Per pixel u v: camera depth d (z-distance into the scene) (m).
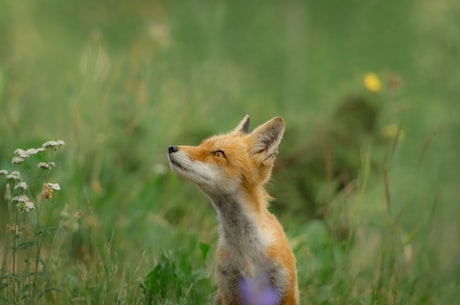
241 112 17.02
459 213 14.89
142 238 11.95
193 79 16.61
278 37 32.09
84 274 10.45
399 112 15.97
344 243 11.82
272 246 9.16
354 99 15.49
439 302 11.48
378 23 31.78
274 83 30.59
